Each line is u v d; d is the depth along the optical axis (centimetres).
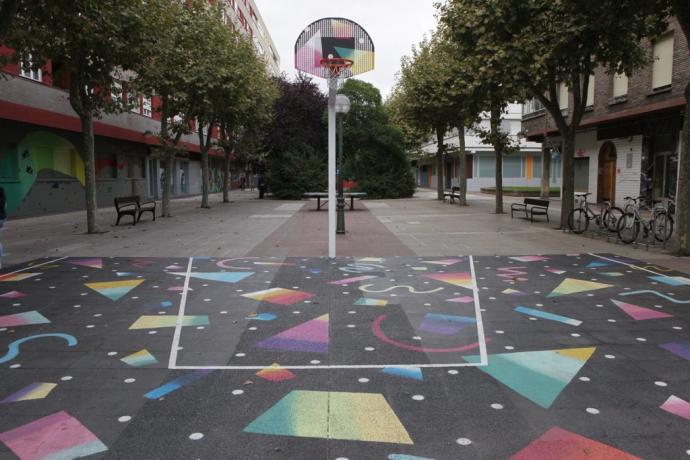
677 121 1905
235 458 333
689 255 1070
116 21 1296
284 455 336
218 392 430
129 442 352
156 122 3288
